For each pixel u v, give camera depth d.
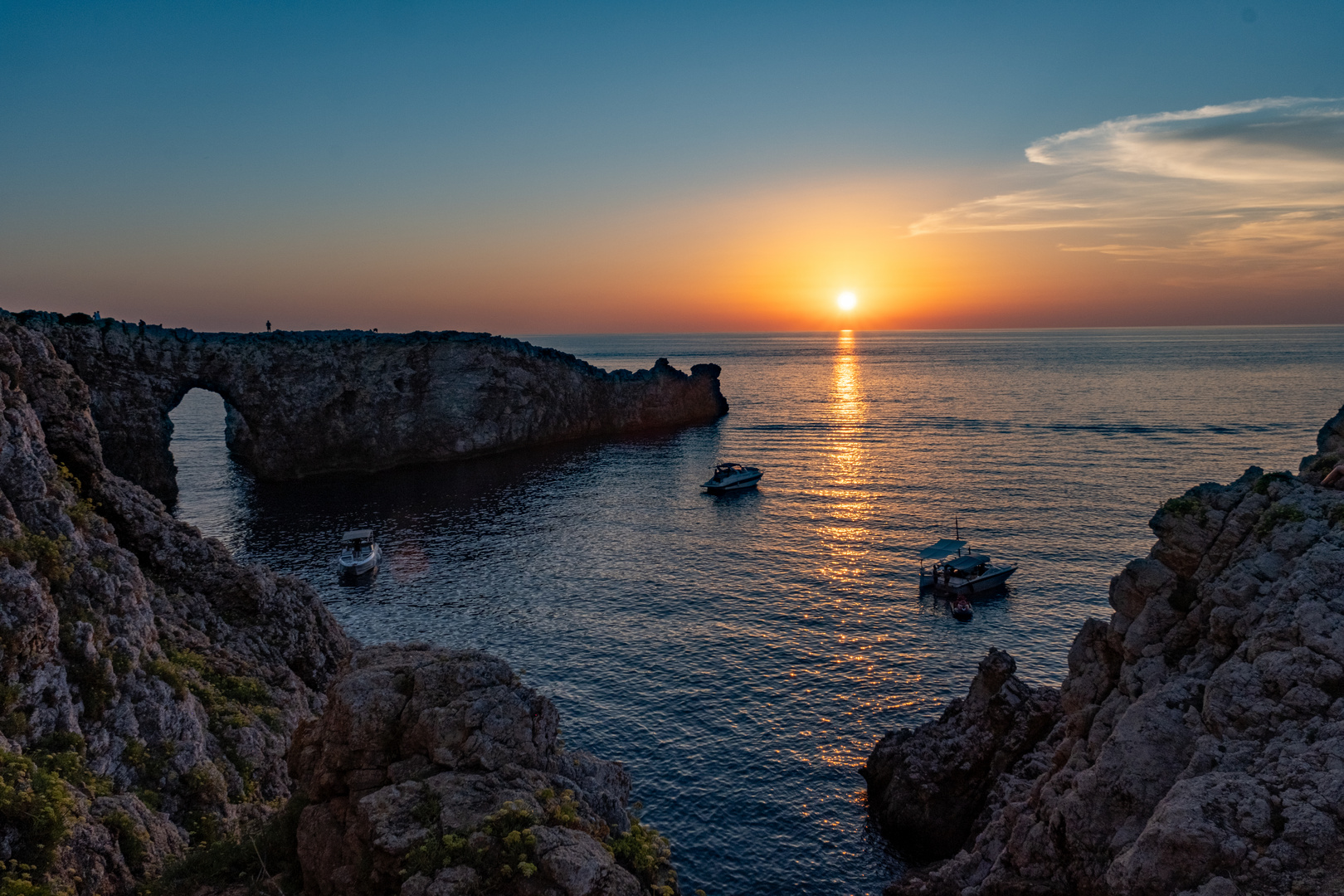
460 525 101.06
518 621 68.94
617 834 21.19
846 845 40.91
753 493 118.69
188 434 180.12
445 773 19.75
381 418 139.75
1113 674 27.27
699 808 43.72
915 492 114.75
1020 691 38.97
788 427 187.12
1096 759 23.97
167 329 120.31
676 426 192.38
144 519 40.75
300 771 21.95
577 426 173.12
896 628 66.50
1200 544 25.92
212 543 44.31
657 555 87.69
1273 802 18.83
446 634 66.44
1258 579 23.91
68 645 26.44
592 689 56.47
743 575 80.44
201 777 27.38
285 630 42.47
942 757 40.28
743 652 62.16
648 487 124.31
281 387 130.12
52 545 28.30
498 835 17.80
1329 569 22.52
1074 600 72.00
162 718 27.86
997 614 69.06
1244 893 17.67
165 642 34.84
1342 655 20.61
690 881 38.75
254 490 121.12
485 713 20.92
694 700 54.75
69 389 39.25
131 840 22.19
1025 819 25.38
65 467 36.41
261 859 20.80
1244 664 21.98
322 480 129.38
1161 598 26.03
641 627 67.31
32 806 19.67
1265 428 157.12
